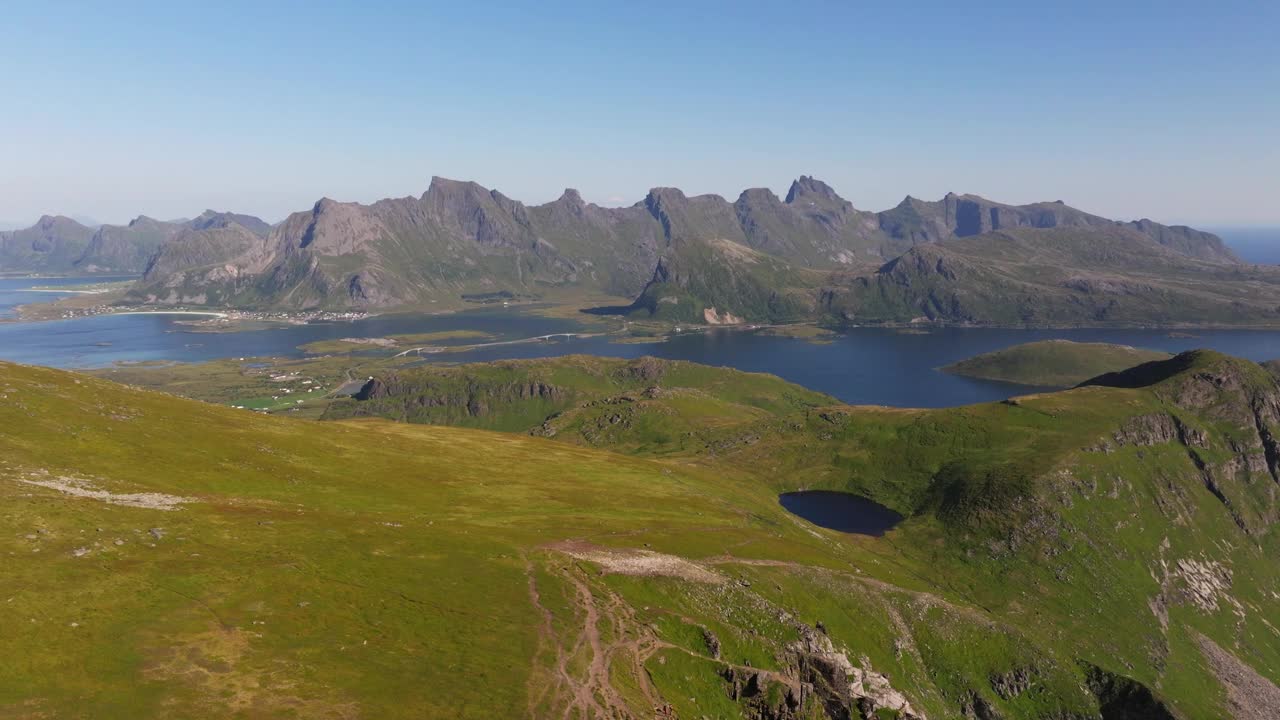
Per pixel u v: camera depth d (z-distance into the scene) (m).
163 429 118.44
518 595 82.50
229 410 155.75
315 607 68.19
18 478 80.88
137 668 52.94
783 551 137.50
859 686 102.44
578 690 65.56
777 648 92.62
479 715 57.91
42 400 110.12
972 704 121.94
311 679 56.84
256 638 60.50
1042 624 154.75
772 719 79.62
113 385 138.88
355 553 83.06
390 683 58.97
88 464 93.69
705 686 77.50
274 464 120.94
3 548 63.09
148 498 85.62
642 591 93.56
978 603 161.00
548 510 133.38
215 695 52.06
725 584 104.00
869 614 125.25
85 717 46.78
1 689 47.03
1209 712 137.62
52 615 55.84
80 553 65.94
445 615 73.38
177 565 69.31
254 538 80.50
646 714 65.75
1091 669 137.12
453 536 97.88
